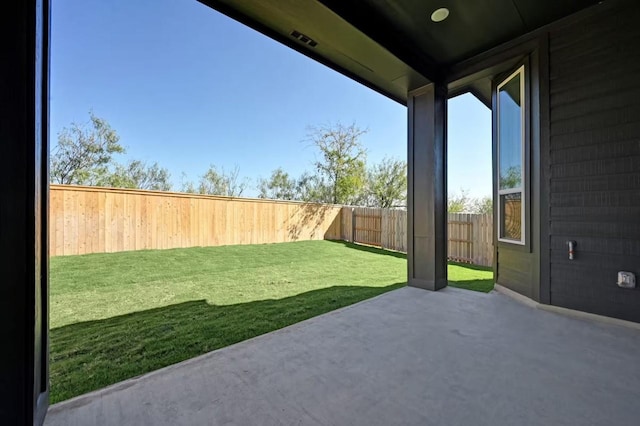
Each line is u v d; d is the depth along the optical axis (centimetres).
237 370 194
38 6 132
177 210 796
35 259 126
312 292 421
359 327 268
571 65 297
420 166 416
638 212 261
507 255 381
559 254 306
